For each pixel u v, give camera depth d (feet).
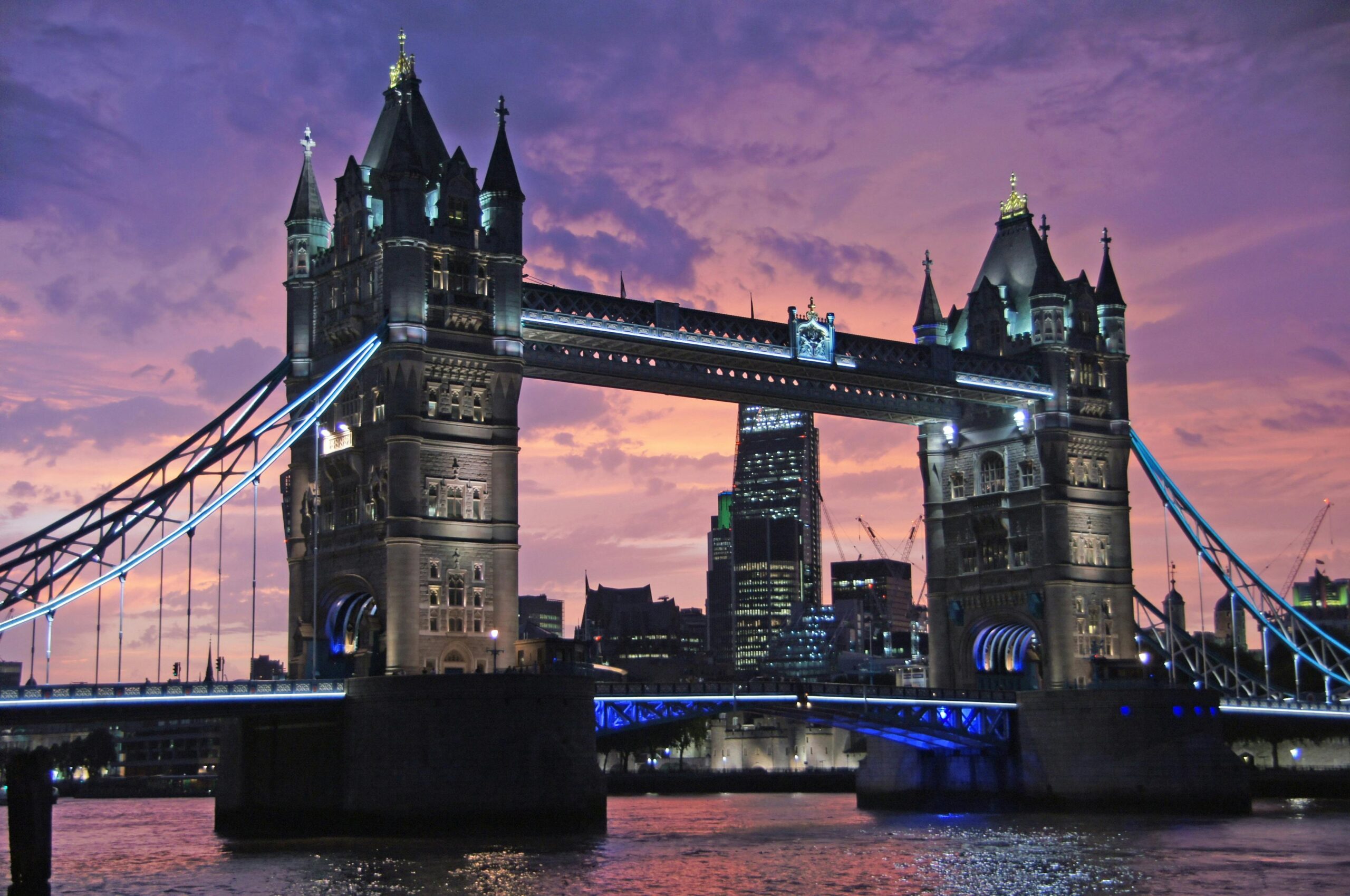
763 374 460.14
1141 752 463.01
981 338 522.47
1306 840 382.01
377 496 385.91
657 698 403.34
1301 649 576.20
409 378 379.76
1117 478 519.60
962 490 528.22
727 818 502.79
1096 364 524.11
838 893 295.28
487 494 391.04
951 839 398.01
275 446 374.84
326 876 299.79
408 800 345.51
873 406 494.59
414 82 418.10
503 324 395.55
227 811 405.18
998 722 488.02
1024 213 532.73
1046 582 499.10
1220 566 549.13
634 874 309.83
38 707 314.96
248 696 341.82
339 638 404.77
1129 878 315.37
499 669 387.14
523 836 349.00
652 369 436.35
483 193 402.52
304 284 416.26
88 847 400.26
